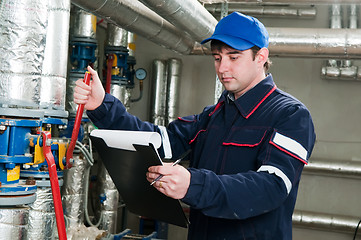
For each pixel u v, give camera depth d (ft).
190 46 12.30
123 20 8.63
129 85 13.11
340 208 13.75
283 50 11.69
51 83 6.19
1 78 4.21
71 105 9.33
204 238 4.38
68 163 4.87
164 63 14.56
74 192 9.41
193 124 5.20
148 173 3.54
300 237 13.89
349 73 13.61
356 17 13.74
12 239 3.86
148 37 10.18
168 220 4.26
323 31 11.51
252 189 3.61
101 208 11.43
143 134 3.54
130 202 4.58
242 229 4.17
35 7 4.25
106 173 11.43
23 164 4.12
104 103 4.74
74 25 9.65
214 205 3.54
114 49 11.21
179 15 8.16
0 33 4.20
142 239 10.51
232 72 4.18
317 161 13.39
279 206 4.16
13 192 3.80
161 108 14.51
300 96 14.55
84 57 9.59
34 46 4.29
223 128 4.50
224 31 4.17
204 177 3.52
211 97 15.23
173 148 5.18
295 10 14.14
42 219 5.69
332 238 13.67
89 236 9.23
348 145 13.56
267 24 14.71
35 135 4.04
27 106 4.09
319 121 14.39
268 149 3.94
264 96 4.35
